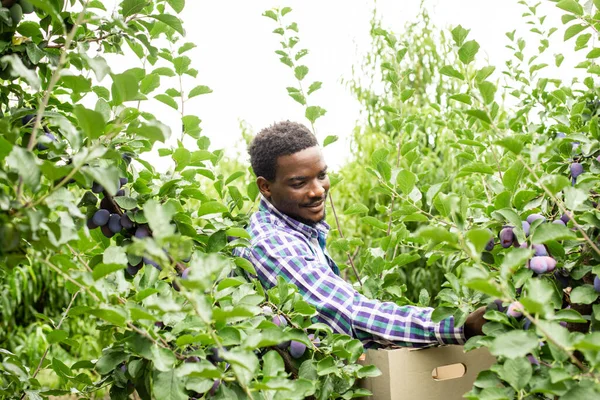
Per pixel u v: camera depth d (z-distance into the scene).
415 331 1.58
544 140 1.76
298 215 1.98
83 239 1.59
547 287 1.12
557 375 1.04
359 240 2.20
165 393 1.22
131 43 1.67
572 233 1.22
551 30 2.32
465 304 1.47
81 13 1.21
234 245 1.70
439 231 1.08
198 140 2.00
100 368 1.42
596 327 1.32
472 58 1.50
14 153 1.04
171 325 1.39
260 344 1.19
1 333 4.38
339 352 1.51
